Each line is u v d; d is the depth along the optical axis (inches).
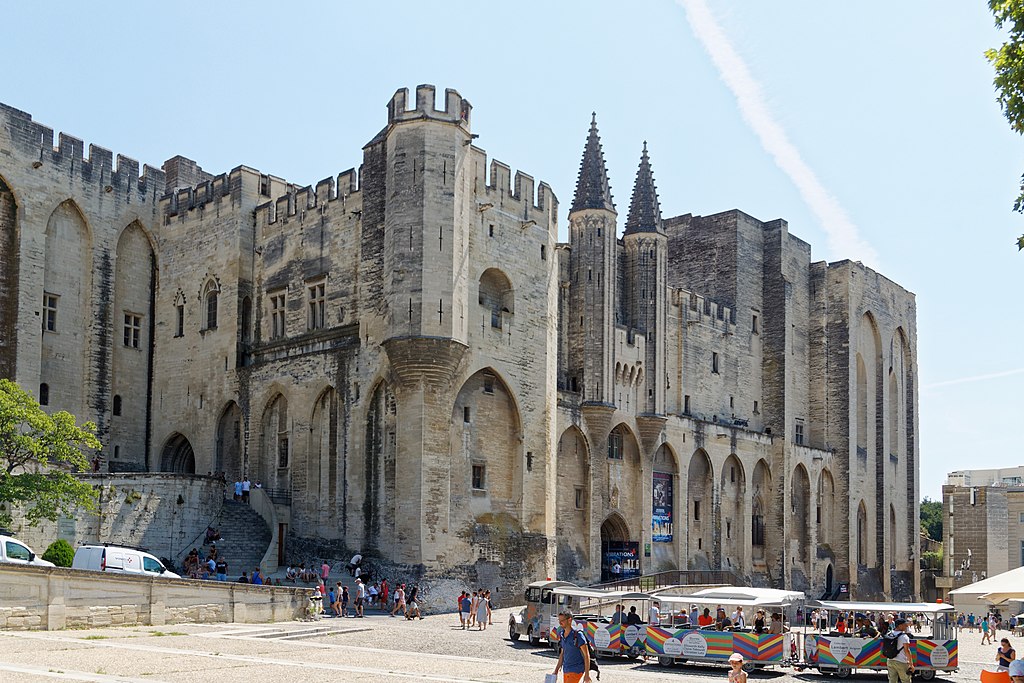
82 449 2246.6
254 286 2342.5
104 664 944.9
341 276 2139.5
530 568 2126.0
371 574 1942.7
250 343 2325.3
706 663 1334.9
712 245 3309.5
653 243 2760.8
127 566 1454.2
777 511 3169.3
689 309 2957.7
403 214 1984.5
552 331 2294.5
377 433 2009.1
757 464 3164.4
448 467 1947.6
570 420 2443.4
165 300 2486.5
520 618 1825.8
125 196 2439.7
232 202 2373.3
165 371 2449.6
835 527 3408.0
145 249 2501.2
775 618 1423.5
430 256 1961.1
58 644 1069.1
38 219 2214.6
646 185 2810.0
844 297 3486.7
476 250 2095.2
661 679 1170.0
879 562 3592.5
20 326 2146.9
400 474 1930.4
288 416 2191.2
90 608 1240.2
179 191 2512.3
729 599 1362.0
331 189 2210.9
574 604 1444.4
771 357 3302.2
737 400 3147.1
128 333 2437.3
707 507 2910.9
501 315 2162.9
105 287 2364.7
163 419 2429.9
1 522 1651.1
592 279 2539.4
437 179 1990.7
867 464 3585.1
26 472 1683.1
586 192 2583.7
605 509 2524.6
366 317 2050.9
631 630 1378.0
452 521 1977.1
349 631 1504.7
